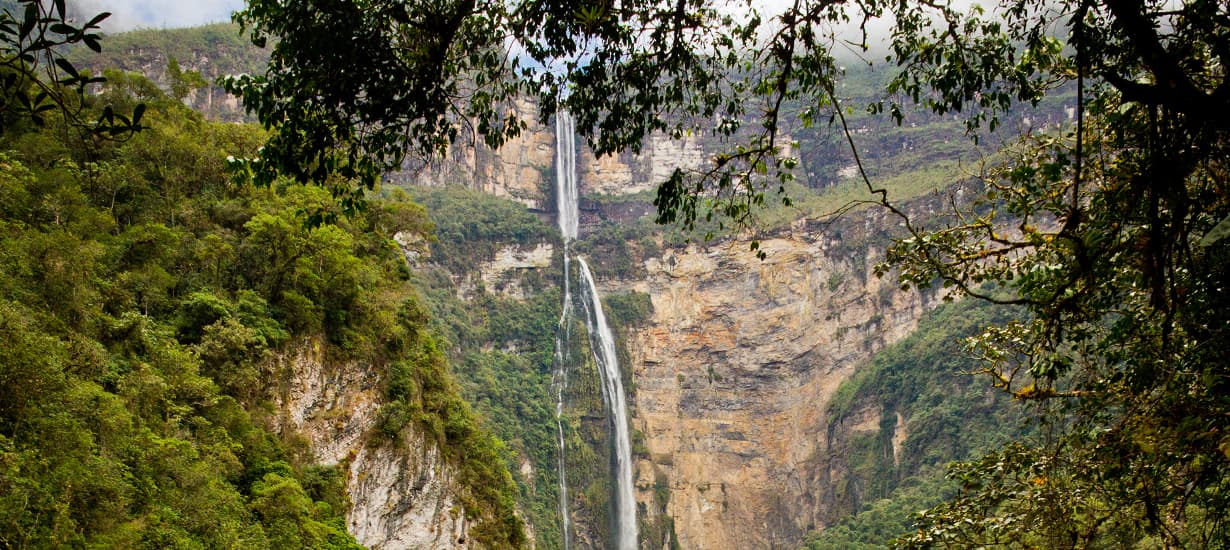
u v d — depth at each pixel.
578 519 122.38
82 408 26.69
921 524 14.88
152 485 28.64
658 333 141.50
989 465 14.57
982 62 12.42
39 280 31.45
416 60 11.25
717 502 136.75
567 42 12.08
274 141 11.45
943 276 13.66
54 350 26.69
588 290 141.50
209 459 33.81
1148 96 8.94
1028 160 13.59
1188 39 10.16
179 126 47.19
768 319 138.88
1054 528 13.02
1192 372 11.69
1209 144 9.45
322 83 10.84
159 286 38.31
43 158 38.22
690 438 138.88
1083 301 12.33
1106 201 11.50
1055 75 12.72
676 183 12.12
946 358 122.44
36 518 22.83
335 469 43.44
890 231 135.38
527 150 160.75
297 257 44.06
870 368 132.00
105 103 44.19
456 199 142.00
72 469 24.61
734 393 139.25
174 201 43.91
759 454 137.25
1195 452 11.45
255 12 10.99
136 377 32.03
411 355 52.72
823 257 139.25
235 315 40.38
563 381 132.38
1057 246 11.64
